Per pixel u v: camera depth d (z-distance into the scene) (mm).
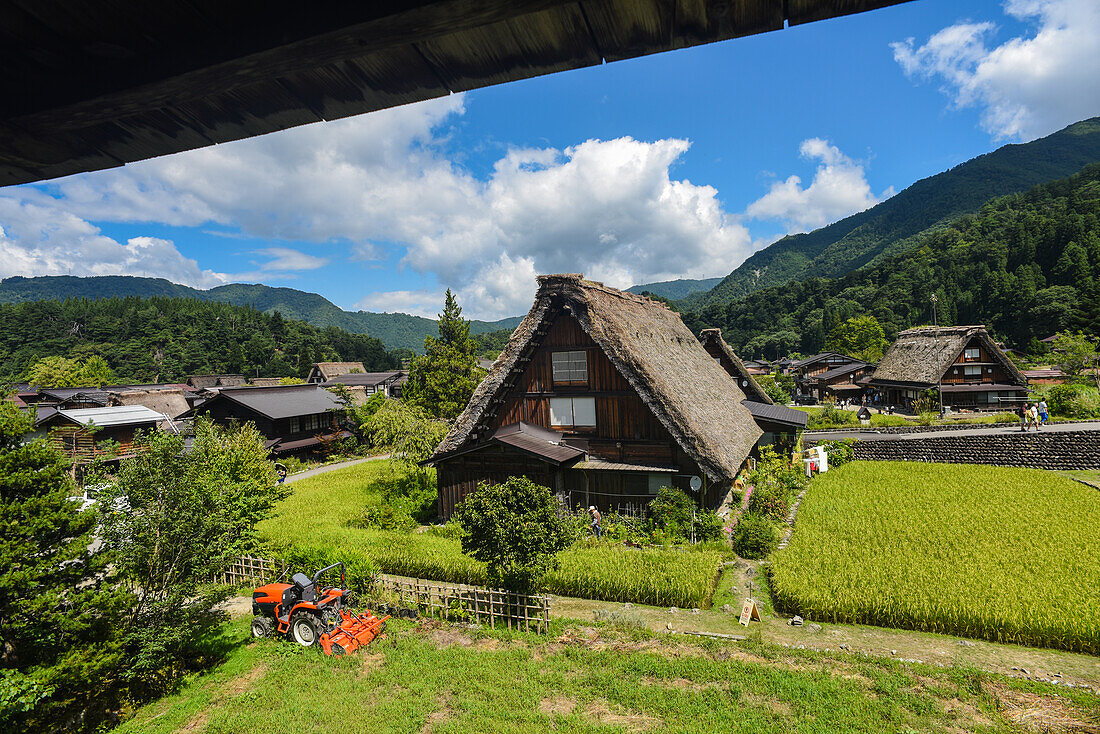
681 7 1835
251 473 21922
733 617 12938
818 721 8500
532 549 12320
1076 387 35344
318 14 2070
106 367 76500
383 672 10555
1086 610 11453
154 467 10820
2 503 8625
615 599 14328
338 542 17641
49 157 2791
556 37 2062
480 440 22484
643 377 19578
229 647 12031
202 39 2240
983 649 10992
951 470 26641
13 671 7629
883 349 86062
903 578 13727
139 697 10086
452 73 2354
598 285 23891
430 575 16234
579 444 21516
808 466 27297
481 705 9289
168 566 10781
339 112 2664
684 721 8664
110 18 2148
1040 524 17578
